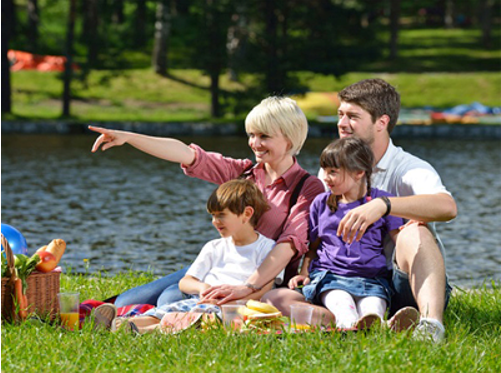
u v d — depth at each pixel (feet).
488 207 68.08
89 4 166.20
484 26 249.14
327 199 23.86
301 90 159.02
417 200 21.65
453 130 144.15
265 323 21.34
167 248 48.75
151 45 214.69
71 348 20.15
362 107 24.26
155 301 25.41
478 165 99.96
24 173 85.30
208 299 22.67
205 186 78.18
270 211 24.32
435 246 21.89
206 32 157.28
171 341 20.27
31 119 146.10
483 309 27.43
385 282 23.12
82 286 30.50
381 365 18.17
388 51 230.48
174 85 186.60
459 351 19.76
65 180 80.43
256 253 23.94
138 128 142.61
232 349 19.49
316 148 119.75
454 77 202.28
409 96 191.52
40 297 23.63
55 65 189.06
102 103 171.42
